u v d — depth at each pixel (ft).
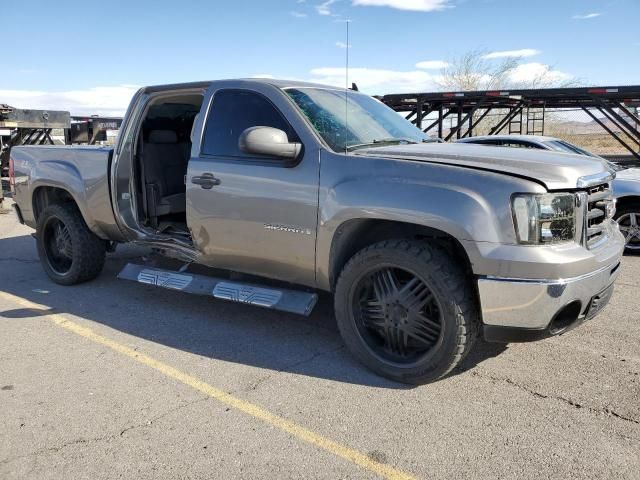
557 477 8.71
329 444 9.67
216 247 14.55
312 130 12.83
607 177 11.82
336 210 11.99
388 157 11.94
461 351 11.13
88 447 9.62
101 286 19.53
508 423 10.28
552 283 10.19
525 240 10.29
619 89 48.98
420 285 11.46
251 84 14.03
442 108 62.49
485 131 93.30
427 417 10.52
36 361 13.26
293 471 8.93
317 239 12.51
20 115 47.39
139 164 17.43
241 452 9.46
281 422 10.39
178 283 15.85
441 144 13.88
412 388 11.71
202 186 14.35
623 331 14.83
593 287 10.97
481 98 56.18
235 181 13.71
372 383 11.98
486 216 10.41
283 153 12.40
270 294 13.94
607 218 12.48
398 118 16.05
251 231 13.64
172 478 8.77
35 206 20.42
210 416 10.62
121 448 9.59
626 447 9.46
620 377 12.10
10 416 10.69
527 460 9.15
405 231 12.36
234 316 16.33
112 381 12.16
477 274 10.61
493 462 9.11
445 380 12.05
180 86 15.74
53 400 11.30
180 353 13.66
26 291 19.12
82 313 16.74
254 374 12.46
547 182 10.44
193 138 14.80
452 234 10.63
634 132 50.14
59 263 20.21
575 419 10.39
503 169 10.83
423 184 11.07
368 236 12.86
